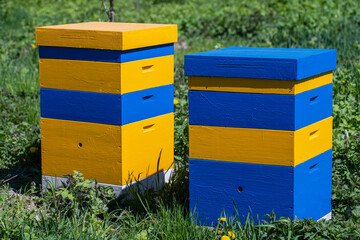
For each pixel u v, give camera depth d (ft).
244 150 12.02
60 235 12.14
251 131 11.89
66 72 14.25
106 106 13.84
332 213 13.69
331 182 13.44
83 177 13.85
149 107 14.56
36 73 27.04
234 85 11.85
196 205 12.66
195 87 12.21
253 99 11.76
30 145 17.84
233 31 36.99
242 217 12.28
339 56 26.25
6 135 18.71
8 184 15.75
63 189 13.71
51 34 14.19
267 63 11.43
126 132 13.91
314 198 12.72
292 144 11.57
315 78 12.18
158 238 12.12
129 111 13.92
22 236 11.73
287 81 11.40
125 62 13.60
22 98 23.29
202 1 49.44
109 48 13.46
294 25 34.30
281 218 11.65
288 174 11.71
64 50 14.17
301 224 11.62
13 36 35.96
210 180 12.44
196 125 12.35
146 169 14.78
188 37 37.78
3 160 17.58
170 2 50.62
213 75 11.93
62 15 45.42
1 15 42.75
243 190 12.18
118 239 12.35
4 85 25.16
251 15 38.45
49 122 14.75
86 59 13.89
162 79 14.88
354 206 13.25
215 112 12.12
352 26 31.63
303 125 11.85
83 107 14.17
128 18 43.24
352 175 14.76
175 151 17.02
